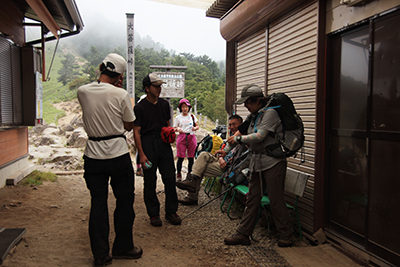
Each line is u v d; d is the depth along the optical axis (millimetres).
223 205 4305
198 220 3689
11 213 3592
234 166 3770
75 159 7352
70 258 2561
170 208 3525
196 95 63125
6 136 5000
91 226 2383
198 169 4180
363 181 2684
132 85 11008
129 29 10766
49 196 4473
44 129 13445
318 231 3115
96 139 2389
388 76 2387
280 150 2854
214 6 5012
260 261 2637
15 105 5285
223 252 2838
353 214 2801
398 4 2248
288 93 3646
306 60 3291
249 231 2990
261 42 4375
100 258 2385
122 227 2547
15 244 2648
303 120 3332
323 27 3059
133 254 2605
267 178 2906
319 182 3102
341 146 2949
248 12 4082
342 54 2928
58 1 5102
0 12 4719
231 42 5316
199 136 11289
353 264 2588
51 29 5402
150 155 3369
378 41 2469
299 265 2572
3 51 4832
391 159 2369
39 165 7102
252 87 3014
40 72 6094
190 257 2719
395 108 2332
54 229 3197
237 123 4156
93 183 2430
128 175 2496
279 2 3424
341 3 2676
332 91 3068
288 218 2953
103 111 2342
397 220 2322
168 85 9648
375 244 2520
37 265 2396
